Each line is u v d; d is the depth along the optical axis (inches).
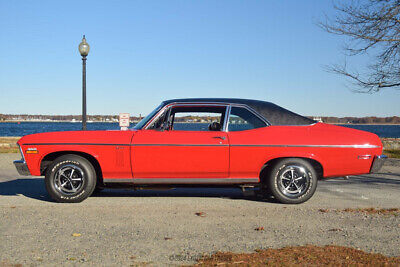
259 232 160.2
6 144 778.2
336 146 217.5
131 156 214.5
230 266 115.1
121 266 119.6
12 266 119.5
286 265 115.6
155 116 224.8
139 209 204.8
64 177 221.8
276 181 218.5
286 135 218.2
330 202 227.0
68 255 130.4
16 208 205.9
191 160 215.2
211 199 235.3
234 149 215.2
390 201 231.1
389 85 473.4
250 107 225.5
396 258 125.0
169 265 119.9
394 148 736.3
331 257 123.9
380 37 440.8
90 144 215.6
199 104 225.9
